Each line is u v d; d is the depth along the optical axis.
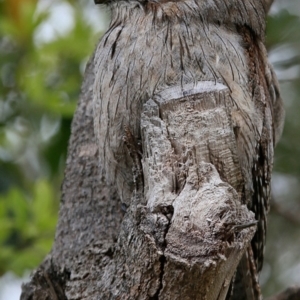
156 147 4.78
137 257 4.49
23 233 8.57
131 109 5.73
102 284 5.00
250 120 5.82
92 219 7.11
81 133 7.51
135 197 4.82
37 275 6.56
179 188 4.64
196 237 4.29
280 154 9.76
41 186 8.76
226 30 6.05
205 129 4.80
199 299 4.38
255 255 6.54
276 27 9.04
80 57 9.09
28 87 8.80
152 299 4.46
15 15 9.17
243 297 6.36
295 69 9.61
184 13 5.85
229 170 4.80
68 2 9.35
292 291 6.53
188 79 5.62
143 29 5.85
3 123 9.26
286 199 9.98
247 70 5.96
